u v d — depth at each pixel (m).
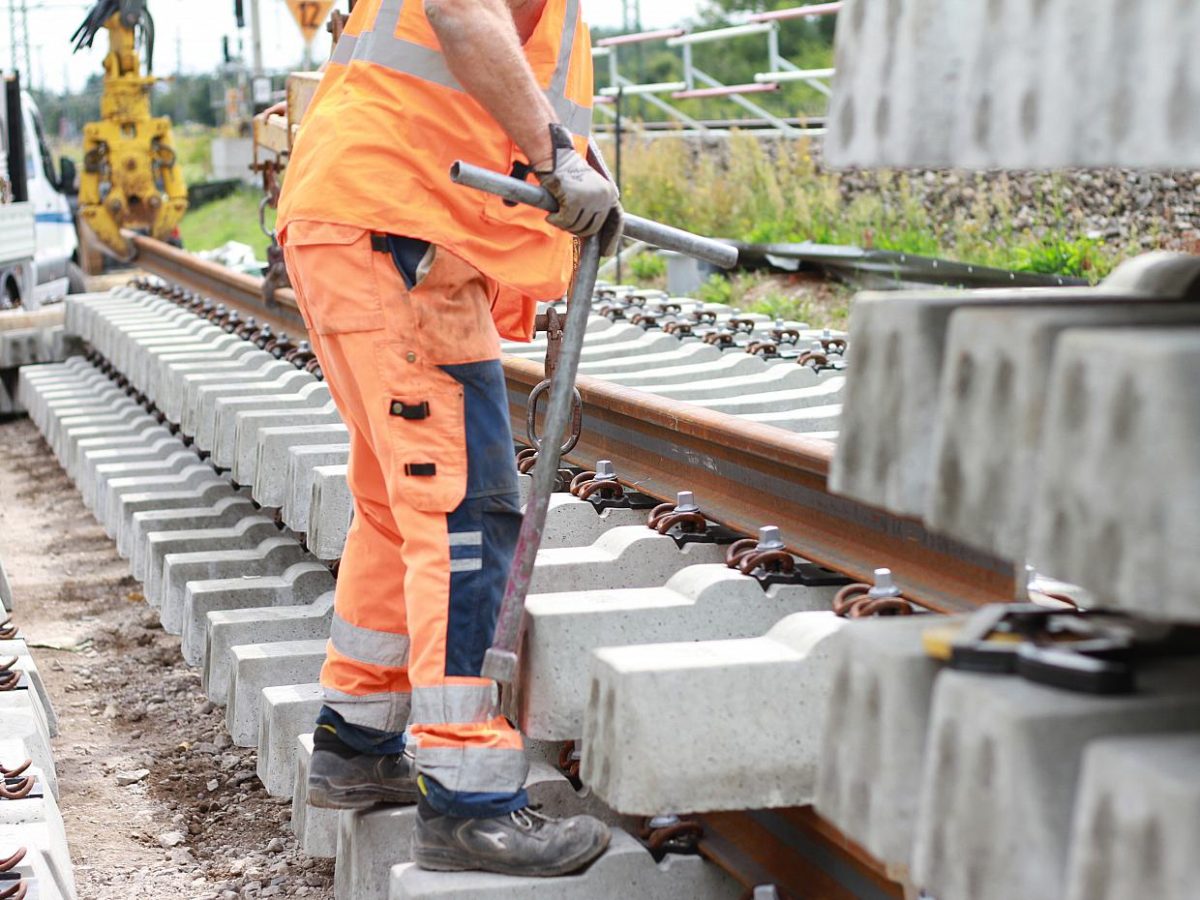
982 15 1.43
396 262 2.85
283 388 6.39
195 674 5.70
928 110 1.49
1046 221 10.70
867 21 1.58
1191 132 1.23
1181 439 1.22
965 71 1.45
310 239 2.88
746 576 2.97
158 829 4.26
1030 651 1.48
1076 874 1.30
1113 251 9.85
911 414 1.60
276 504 5.09
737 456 3.63
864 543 3.12
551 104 2.93
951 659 1.54
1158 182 9.95
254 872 3.90
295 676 4.32
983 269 9.06
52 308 13.69
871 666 1.63
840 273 10.53
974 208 11.06
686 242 2.89
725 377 5.57
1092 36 1.32
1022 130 1.39
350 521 4.16
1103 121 1.31
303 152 2.98
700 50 32.59
